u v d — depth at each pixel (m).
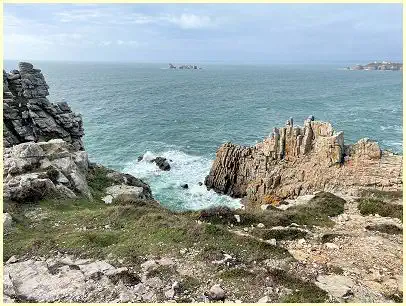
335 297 15.99
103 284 16.88
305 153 50.12
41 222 25.12
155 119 111.19
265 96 170.38
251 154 56.31
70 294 16.16
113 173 43.78
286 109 129.88
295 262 19.17
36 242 21.38
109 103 142.12
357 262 19.45
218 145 83.00
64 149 38.31
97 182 40.28
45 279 17.44
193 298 15.98
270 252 20.06
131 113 121.06
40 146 36.81
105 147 80.69
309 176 48.38
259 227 24.31
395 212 27.36
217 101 152.75
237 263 18.98
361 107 133.62
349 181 45.03
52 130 46.03
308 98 162.38
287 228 23.53
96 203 32.62
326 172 47.00
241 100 155.62
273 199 49.84
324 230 24.22
